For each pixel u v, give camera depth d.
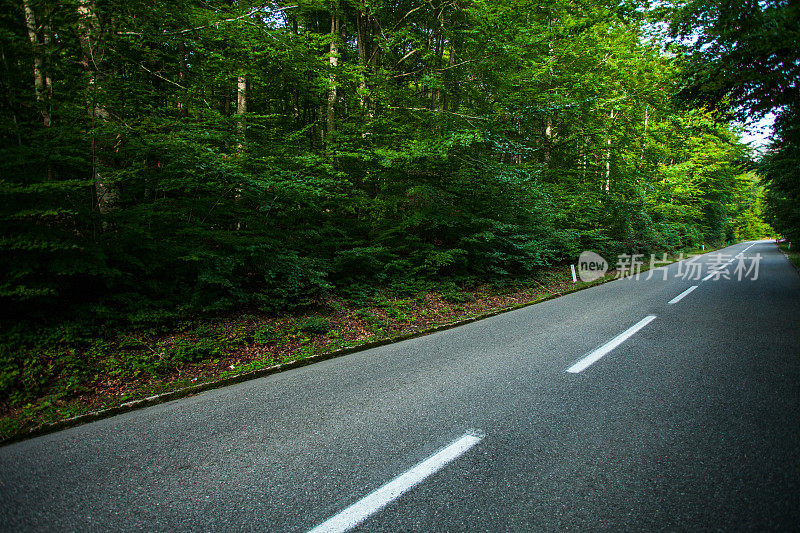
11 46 4.59
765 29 5.35
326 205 9.34
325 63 9.98
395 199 9.88
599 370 4.44
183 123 6.92
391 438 3.01
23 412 3.62
